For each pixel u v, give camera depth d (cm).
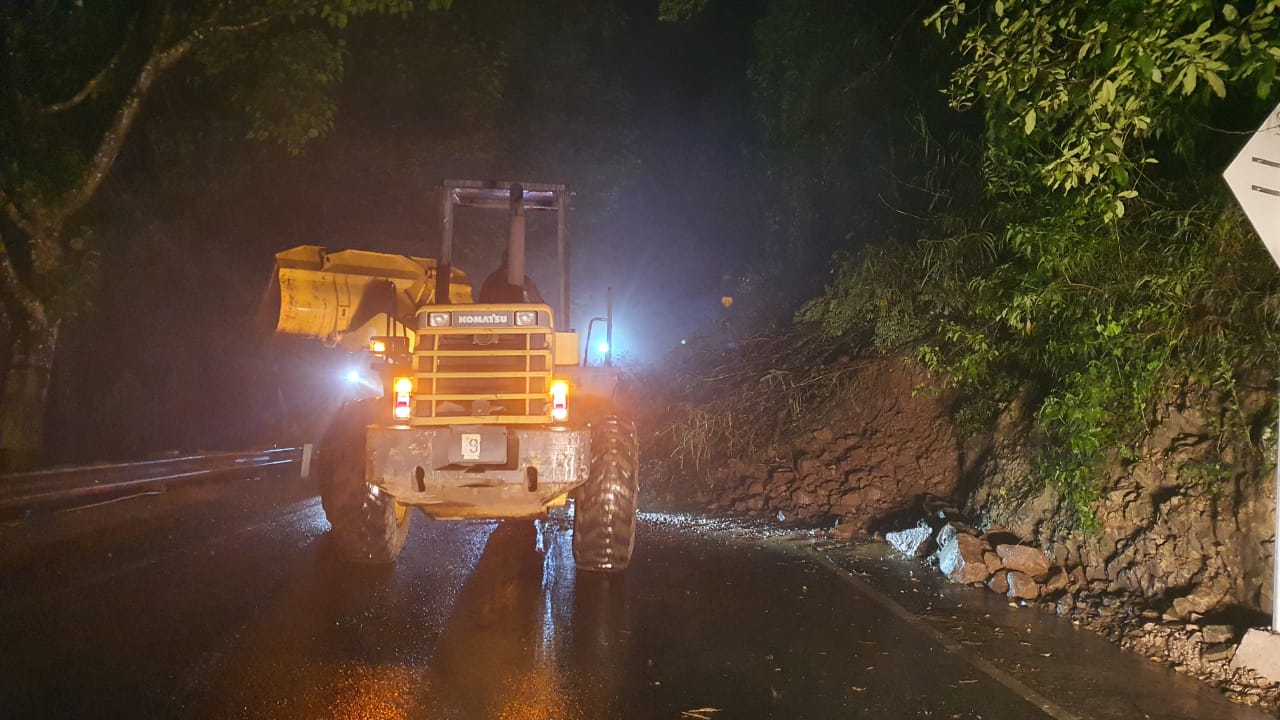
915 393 1258
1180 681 618
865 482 1254
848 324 1538
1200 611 731
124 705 520
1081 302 902
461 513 835
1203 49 662
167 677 566
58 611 710
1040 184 955
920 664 640
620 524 864
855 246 1598
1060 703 572
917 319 1378
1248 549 736
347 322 1166
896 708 555
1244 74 645
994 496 1027
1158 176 951
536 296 995
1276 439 723
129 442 1820
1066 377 902
